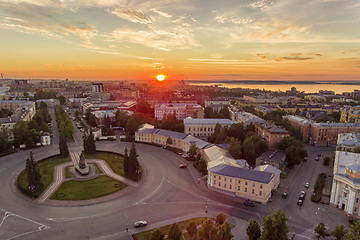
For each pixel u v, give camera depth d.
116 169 157.62
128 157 145.88
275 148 187.88
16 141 196.75
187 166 164.88
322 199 125.81
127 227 100.06
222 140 198.50
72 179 141.62
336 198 118.25
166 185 137.25
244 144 177.12
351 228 86.88
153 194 127.31
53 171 152.38
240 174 126.00
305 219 108.62
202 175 149.75
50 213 108.38
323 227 92.50
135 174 142.38
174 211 112.31
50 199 119.50
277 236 85.50
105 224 101.81
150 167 162.38
